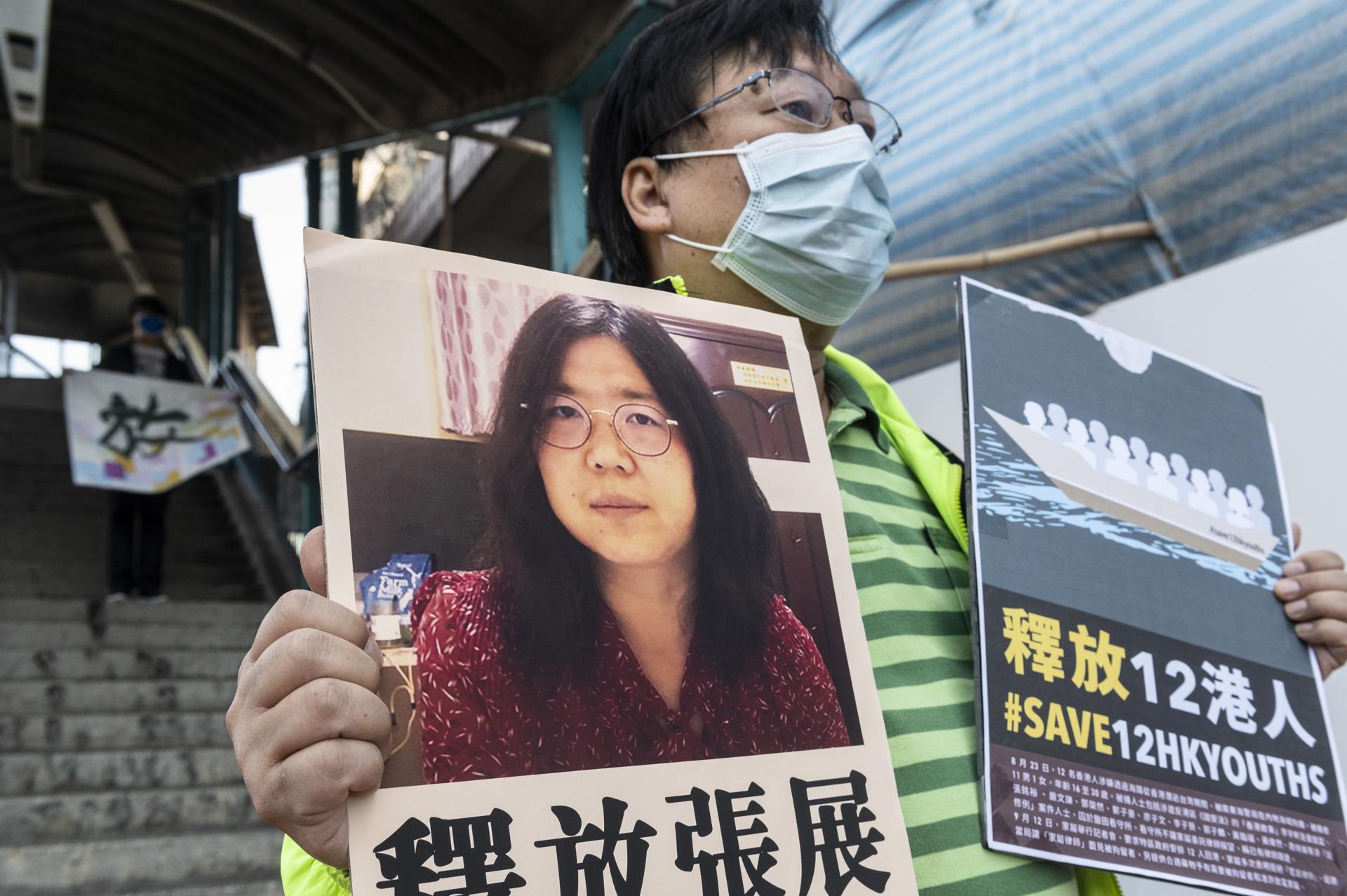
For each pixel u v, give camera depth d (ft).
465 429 2.16
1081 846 2.53
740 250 3.22
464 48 13.51
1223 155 6.99
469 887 1.83
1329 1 6.47
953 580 3.09
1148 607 2.93
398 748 1.88
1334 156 6.41
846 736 2.30
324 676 1.83
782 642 2.33
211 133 23.12
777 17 3.42
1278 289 5.74
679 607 2.24
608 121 3.65
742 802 2.11
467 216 23.91
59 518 17.75
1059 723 2.63
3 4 17.66
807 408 2.66
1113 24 7.70
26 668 11.50
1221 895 2.72
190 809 9.64
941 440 7.30
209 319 27.02
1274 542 3.38
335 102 18.04
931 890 2.47
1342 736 5.04
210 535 19.70
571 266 12.41
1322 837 2.94
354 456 2.03
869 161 3.30
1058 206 7.89
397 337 2.15
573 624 2.12
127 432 16.21
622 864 1.95
